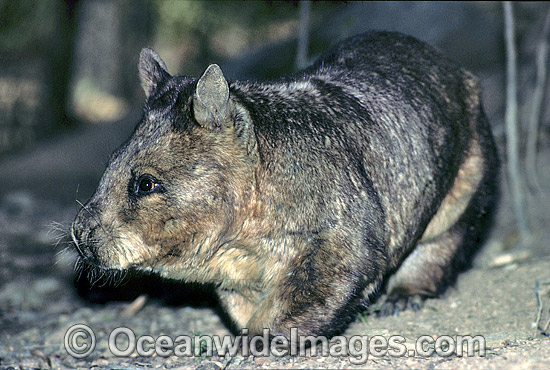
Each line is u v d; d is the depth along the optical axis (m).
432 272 6.00
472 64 11.41
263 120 4.68
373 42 5.67
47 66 18.27
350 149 4.86
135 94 25.17
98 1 24.77
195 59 22.42
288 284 4.63
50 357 5.77
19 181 14.42
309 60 9.63
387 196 5.10
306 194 4.59
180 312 6.80
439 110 5.50
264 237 4.64
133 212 4.54
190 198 4.53
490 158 6.03
